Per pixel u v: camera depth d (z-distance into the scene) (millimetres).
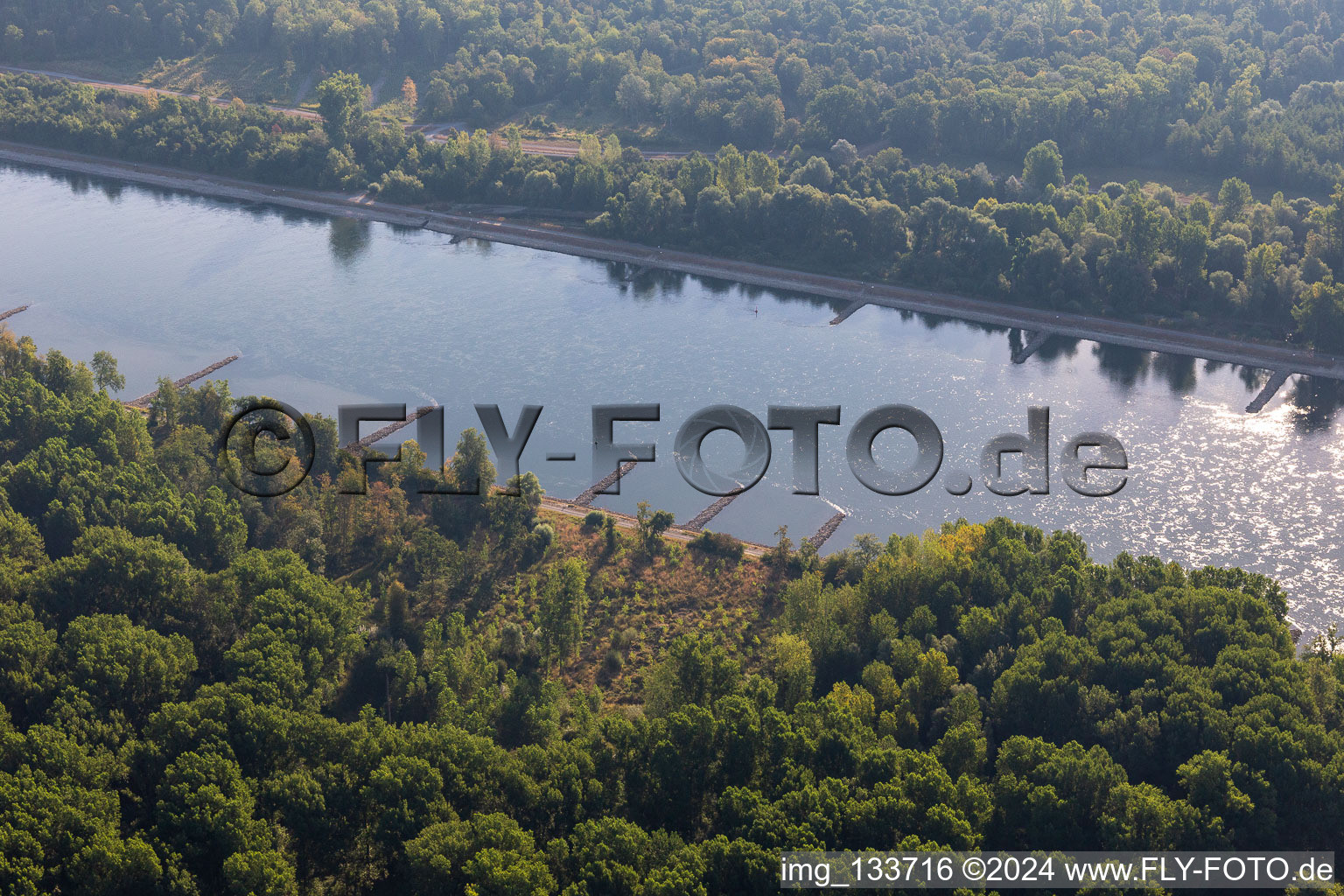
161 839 199000
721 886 195250
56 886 191250
